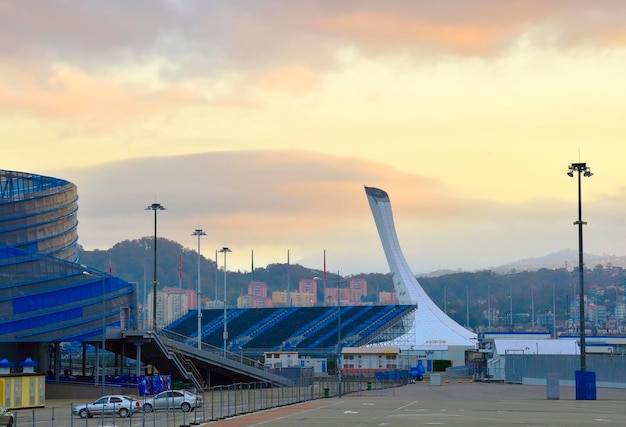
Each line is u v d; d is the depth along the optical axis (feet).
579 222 302.45
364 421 217.97
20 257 397.80
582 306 308.19
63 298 400.26
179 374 408.46
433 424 206.08
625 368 408.67
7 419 212.84
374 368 615.57
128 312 416.26
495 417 226.17
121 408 268.41
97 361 400.06
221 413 243.40
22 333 393.09
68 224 471.62
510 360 515.91
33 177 459.73
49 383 376.48
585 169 299.79
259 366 462.60
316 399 339.57
